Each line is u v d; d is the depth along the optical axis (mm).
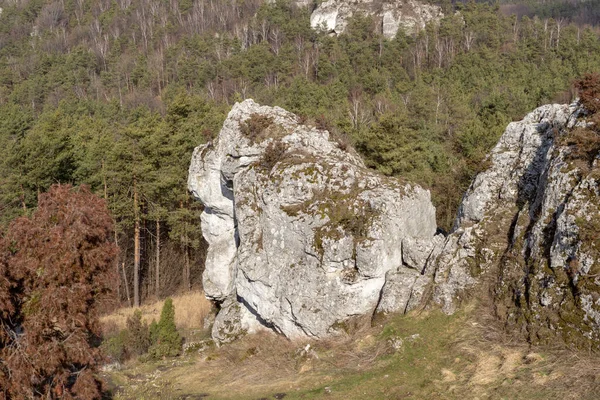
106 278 12594
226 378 17219
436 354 14609
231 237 24297
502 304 15062
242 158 21344
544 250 14648
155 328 23109
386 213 18281
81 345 11734
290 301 18312
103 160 35000
